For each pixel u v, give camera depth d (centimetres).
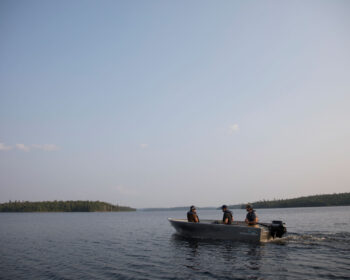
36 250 1455
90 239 1923
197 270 945
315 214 4988
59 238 2020
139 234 2217
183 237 1812
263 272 888
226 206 1570
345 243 1411
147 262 1099
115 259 1175
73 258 1217
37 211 17000
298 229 2072
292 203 14388
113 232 2456
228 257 1128
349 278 803
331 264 969
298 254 1149
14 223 4288
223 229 1520
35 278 902
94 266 1051
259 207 15662
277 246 1338
